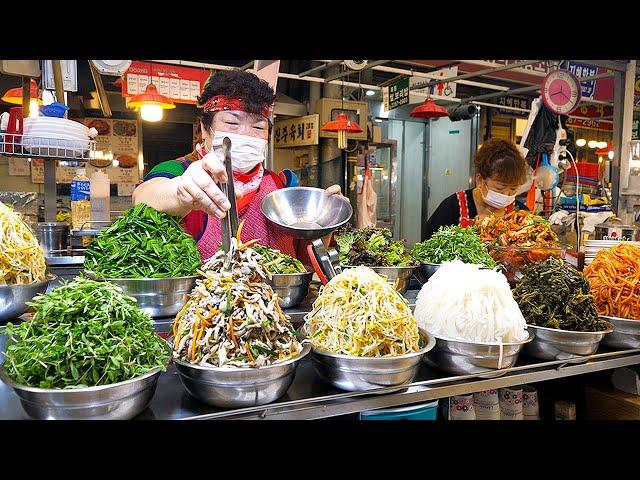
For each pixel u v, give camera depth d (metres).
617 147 4.26
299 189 2.30
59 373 1.14
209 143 2.21
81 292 1.28
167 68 5.72
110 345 1.19
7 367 1.18
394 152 8.07
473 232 2.63
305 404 1.36
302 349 1.39
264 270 1.43
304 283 2.02
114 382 1.16
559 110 4.19
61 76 3.64
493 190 3.38
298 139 7.00
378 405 1.44
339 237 2.54
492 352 1.57
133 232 1.79
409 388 1.50
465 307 1.66
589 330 1.79
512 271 2.46
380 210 8.22
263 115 2.12
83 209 4.23
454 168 9.11
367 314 1.47
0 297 1.51
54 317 1.22
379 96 8.16
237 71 2.17
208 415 1.26
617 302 2.02
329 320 1.51
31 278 1.65
